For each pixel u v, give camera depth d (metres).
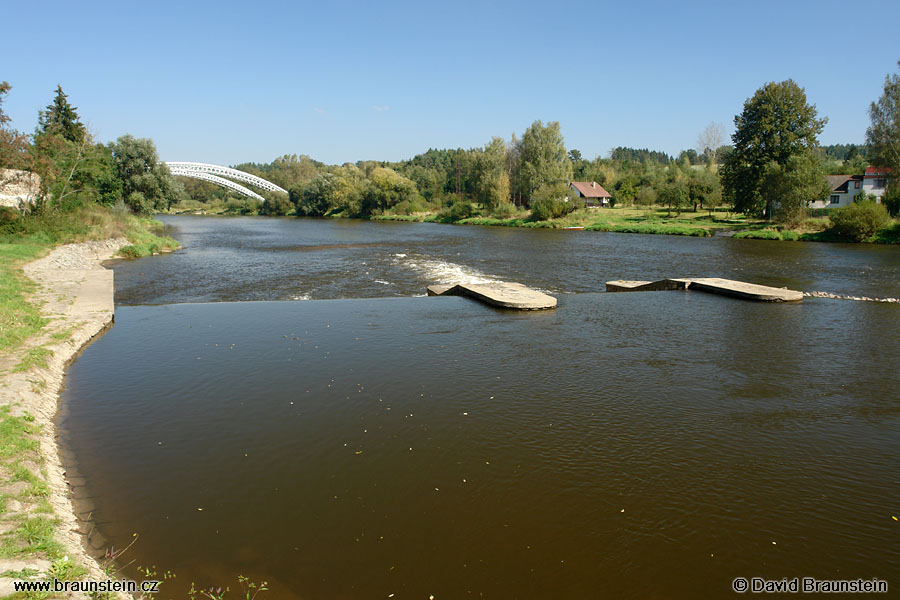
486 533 5.32
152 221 65.00
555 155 86.06
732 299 18.17
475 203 97.62
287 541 5.17
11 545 4.45
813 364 10.88
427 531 5.35
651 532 5.37
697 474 6.52
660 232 53.50
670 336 13.05
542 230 62.59
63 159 38.25
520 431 7.67
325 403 8.73
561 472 6.53
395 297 19.62
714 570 4.83
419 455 6.95
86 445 7.25
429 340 12.63
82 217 37.19
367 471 6.54
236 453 7.00
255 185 153.38
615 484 6.27
